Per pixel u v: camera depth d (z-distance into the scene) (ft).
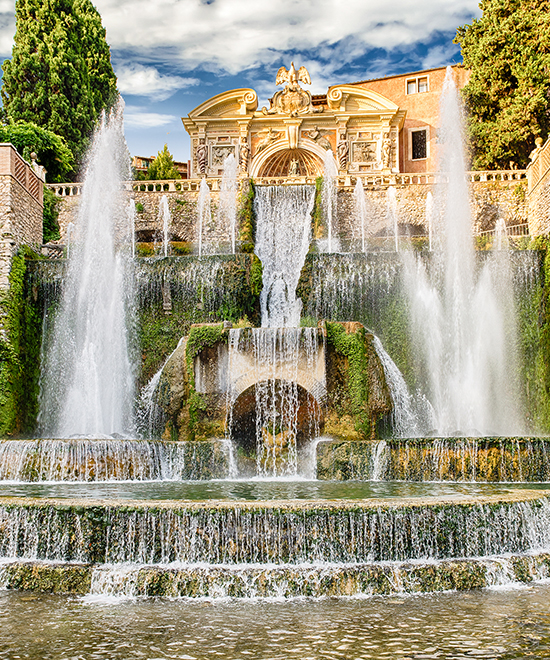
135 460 58.95
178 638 27.17
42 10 141.28
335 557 35.58
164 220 109.29
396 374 77.05
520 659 24.86
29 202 93.86
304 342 68.80
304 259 98.22
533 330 84.89
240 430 70.33
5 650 25.91
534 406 83.46
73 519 36.27
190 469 60.75
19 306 85.92
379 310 88.22
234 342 69.72
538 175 95.20
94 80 149.69
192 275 89.92
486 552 37.24
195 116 144.05
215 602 31.96
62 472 58.18
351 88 139.95
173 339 89.10
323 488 50.83
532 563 36.37
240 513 35.76
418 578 33.96
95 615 30.04
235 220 107.96
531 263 85.66
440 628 28.17
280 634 27.58
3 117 136.26
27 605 31.53
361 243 106.73
